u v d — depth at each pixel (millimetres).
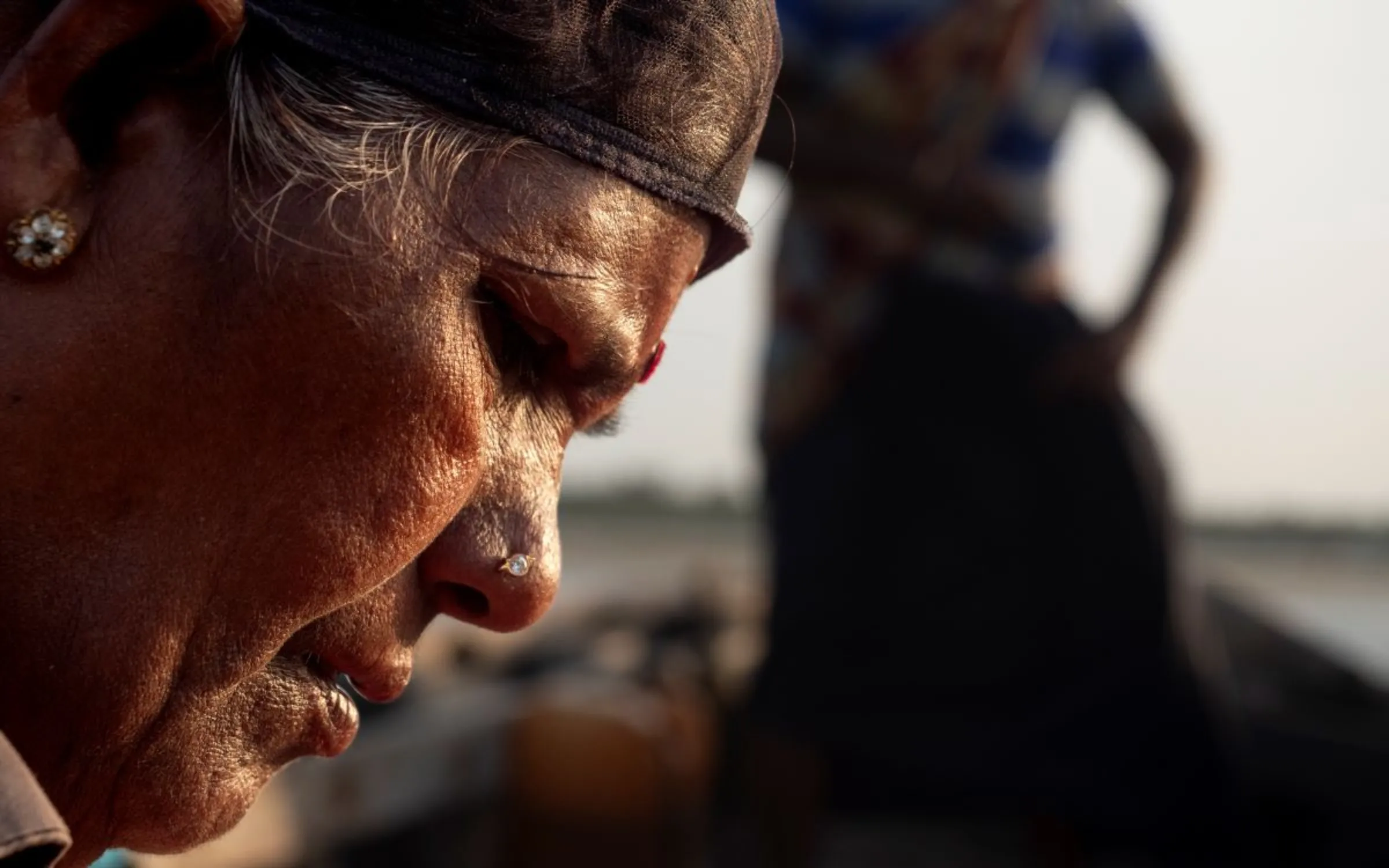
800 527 2662
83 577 532
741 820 4047
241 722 586
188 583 542
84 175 523
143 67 533
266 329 532
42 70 510
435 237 555
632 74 585
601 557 20312
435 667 3268
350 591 566
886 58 2494
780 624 2691
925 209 2533
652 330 640
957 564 2574
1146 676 2541
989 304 2551
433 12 553
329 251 537
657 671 3646
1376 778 3576
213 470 537
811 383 2623
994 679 2557
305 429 542
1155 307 2703
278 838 2156
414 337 549
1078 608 2545
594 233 589
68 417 521
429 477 562
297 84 544
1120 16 2730
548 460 640
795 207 2639
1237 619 4289
